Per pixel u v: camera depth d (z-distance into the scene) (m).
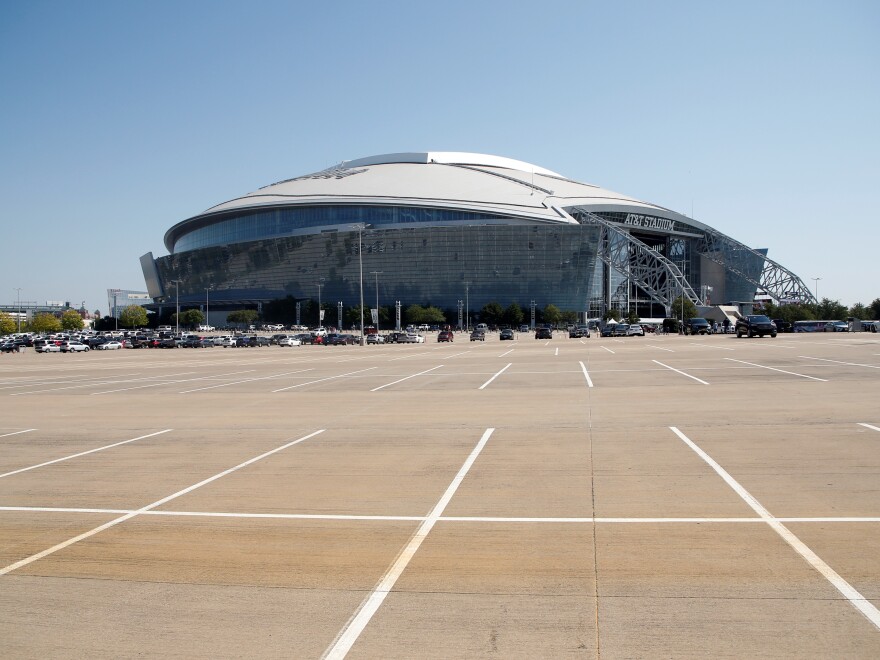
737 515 8.00
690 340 66.88
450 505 8.80
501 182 170.75
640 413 16.42
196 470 11.34
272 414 18.36
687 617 5.43
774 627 5.23
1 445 14.48
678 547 6.98
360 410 18.67
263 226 179.50
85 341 95.12
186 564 6.90
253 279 181.00
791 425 13.97
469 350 58.16
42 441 14.88
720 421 14.78
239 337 105.94
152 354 73.31
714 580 6.13
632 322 143.75
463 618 5.52
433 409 18.39
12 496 9.85
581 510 8.41
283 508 8.86
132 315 187.62
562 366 33.28
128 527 8.20
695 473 10.11
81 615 5.75
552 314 150.00
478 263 154.88
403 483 10.06
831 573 6.21
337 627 5.42
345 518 8.34
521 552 6.98
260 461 11.96
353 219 166.00
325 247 164.38
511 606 5.72
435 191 164.50
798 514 7.96
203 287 194.38
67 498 9.67
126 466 11.83
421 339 97.25
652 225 176.25
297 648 5.10
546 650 4.96
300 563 6.85
